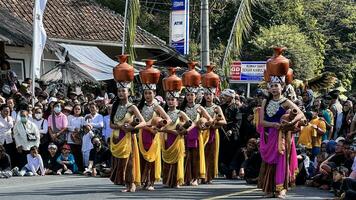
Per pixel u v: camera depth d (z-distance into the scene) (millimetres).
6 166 19000
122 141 14281
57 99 21578
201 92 16812
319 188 15883
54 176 19250
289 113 13375
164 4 43188
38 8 21984
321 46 50312
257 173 16625
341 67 53281
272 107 13578
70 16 33625
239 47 25891
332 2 54719
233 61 27000
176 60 36125
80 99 23219
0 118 19531
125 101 14344
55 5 34062
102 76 28484
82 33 32500
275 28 44594
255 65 26781
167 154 15383
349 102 19078
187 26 24141
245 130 18844
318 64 48562
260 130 13797
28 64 28797
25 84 22062
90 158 19891
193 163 16125
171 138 15359
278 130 13531
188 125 15273
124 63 14398
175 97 15477
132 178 14477
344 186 13617
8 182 17312
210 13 44938
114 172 14523
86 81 26688
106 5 42562
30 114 19797
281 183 13539
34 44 21812
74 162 20297
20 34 25844
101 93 27641
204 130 16391
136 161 14516
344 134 18953
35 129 19656
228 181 17688
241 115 19078
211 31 45594
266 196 13797
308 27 49906
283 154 13547
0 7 29141
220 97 19688
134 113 14281
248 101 20016
